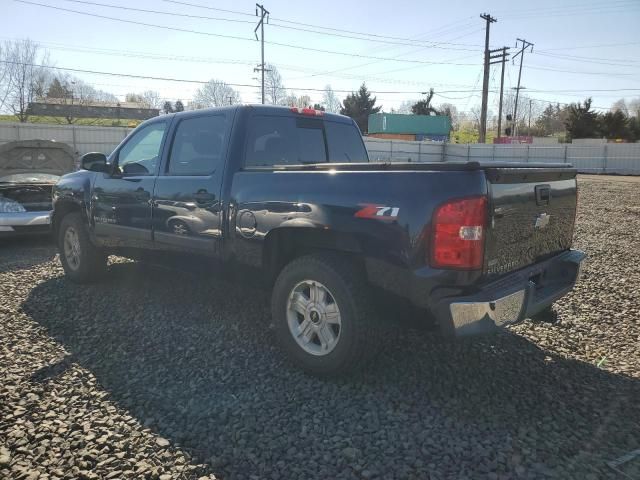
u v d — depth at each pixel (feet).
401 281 10.19
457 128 335.88
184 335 14.11
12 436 9.09
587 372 12.01
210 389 11.03
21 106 170.81
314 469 8.32
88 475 8.07
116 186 16.74
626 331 14.62
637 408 10.34
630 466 8.43
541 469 8.34
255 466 8.39
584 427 9.62
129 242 16.60
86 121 228.84
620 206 51.16
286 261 12.85
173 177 14.83
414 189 10.03
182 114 15.44
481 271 9.72
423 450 8.84
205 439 9.12
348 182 10.98
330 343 11.32
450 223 9.57
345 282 10.82
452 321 9.55
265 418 9.87
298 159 15.06
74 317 15.49
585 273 21.43
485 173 9.60
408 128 214.28
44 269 21.75
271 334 14.23
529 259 11.52
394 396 10.77
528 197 11.07
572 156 144.36
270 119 14.48
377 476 8.15
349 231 10.78
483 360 12.64
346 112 263.90
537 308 10.89
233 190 13.07
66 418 9.75
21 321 15.08
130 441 9.02
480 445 9.00
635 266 22.86
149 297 17.56
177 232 14.58
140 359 12.55
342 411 10.15
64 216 19.80
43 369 11.91
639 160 138.92
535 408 10.32
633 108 262.26
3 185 28.27
